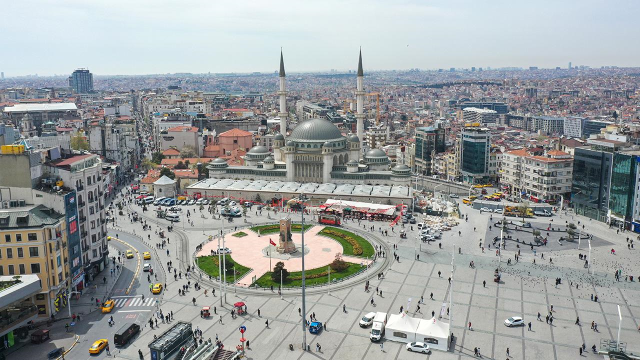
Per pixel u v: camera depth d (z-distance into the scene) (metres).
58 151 174.25
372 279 171.25
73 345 127.75
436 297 156.25
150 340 129.62
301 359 120.38
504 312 146.00
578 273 176.25
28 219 141.50
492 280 170.00
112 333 134.00
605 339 129.75
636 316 143.38
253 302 153.50
